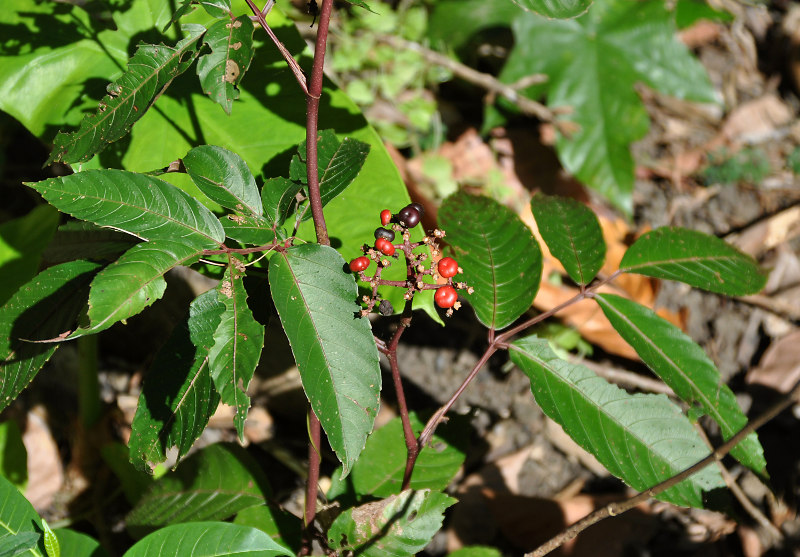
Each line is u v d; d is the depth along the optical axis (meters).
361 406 0.62
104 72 0.83
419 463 0.77
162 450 0.66
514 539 0.92
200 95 0.82
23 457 0.86
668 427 0.69
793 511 0.94
